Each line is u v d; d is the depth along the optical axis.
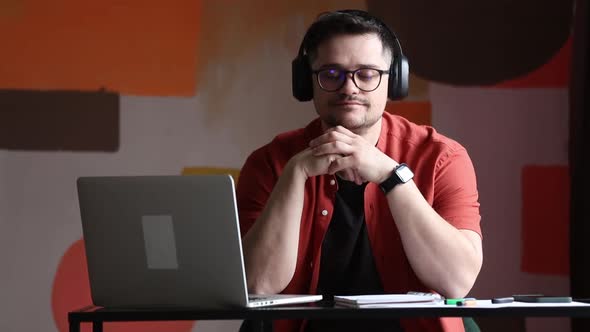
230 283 2.03
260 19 4.18
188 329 4.10
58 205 4.16
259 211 2.72
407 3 4.17
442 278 2.44
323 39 2.48
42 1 4.18
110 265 2.12
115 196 2.08
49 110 4.17
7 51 4.17
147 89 4.18
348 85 2.45
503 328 4.08
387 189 2.42
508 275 4.12
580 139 3.93
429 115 4.16
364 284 2.55
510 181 4.14
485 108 4.16
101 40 4.19
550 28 4.14
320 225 2.58
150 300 2.11
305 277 2.60
